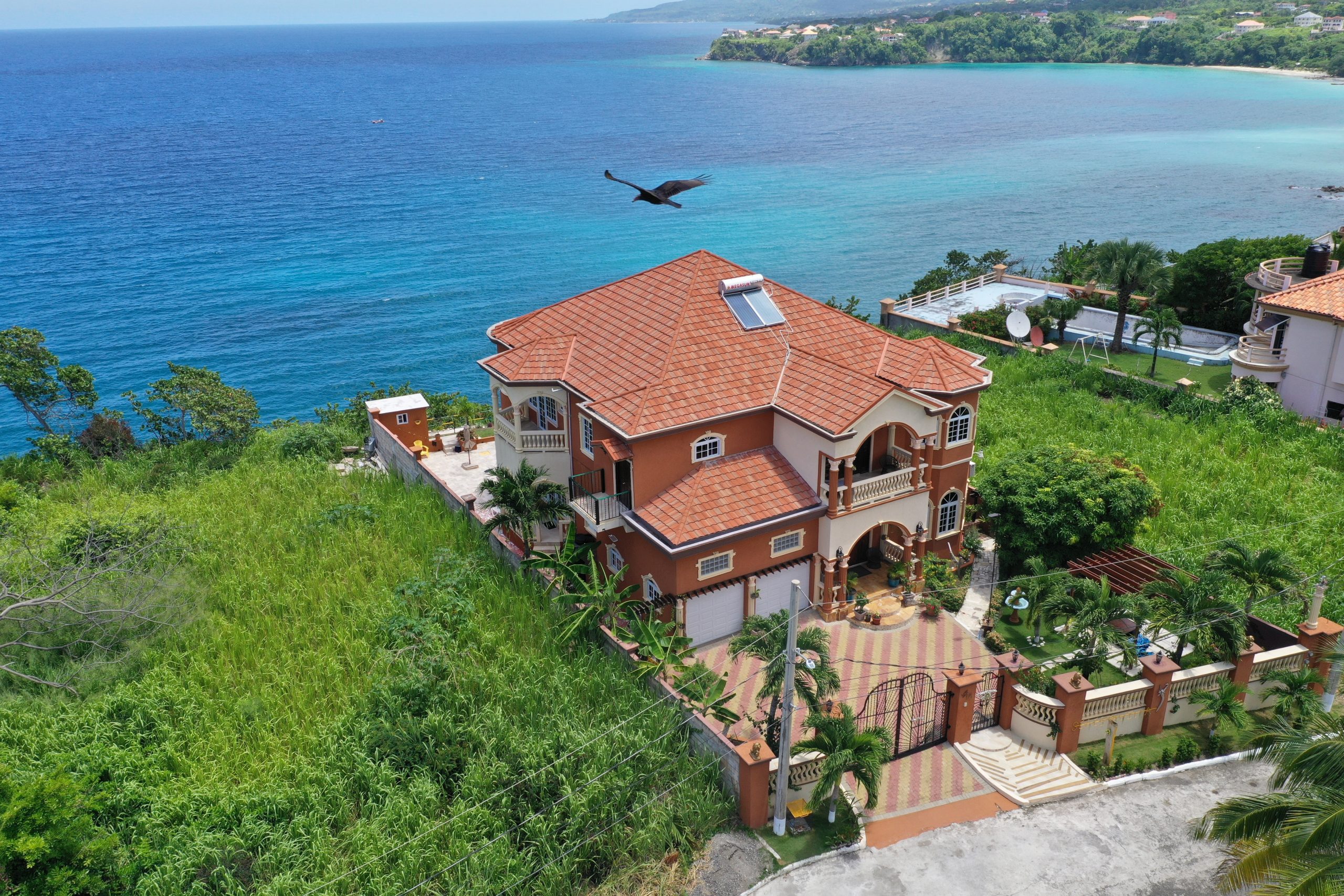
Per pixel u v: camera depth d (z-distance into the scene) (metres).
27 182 180.38
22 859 20.77
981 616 32.66
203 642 30.16
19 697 28.31
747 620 29.03
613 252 126.88
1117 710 26.25
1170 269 63.97
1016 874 22.06
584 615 28.98
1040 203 150.50
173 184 177.50
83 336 96.12
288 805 23.17
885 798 24.55
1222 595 30.67
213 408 52.69
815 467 31.56
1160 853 22.53
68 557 34.62
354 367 88.38
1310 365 48.09
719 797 23.77
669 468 31.56
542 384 34.97
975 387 32.75
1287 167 173.12
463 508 38.47
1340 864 16.41
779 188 168.75
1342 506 36.72
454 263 122.25
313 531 37.47
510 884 21.06
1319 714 20.00
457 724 25.72
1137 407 49.09
